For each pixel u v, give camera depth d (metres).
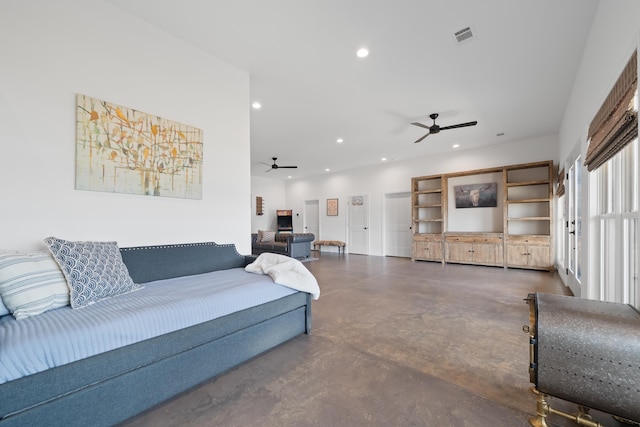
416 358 2.02
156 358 1.51
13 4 1.80
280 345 2.25
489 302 3.39
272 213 10.38
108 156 2.17
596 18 2.28
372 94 3.73
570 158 3.98
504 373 1.82
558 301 1.43
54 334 1.22
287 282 2.30
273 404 1.52
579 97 3.11
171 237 2.55
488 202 6.39
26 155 1.83
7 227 1.76
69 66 2.00
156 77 2.46
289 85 3.49
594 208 2.73
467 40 2.64
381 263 6.68
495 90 3.63
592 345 1.21
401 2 2.19
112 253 1.98
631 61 1.58
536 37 2.60
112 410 1.35
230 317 1.89
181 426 1.36
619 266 2.12
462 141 5.93
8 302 1.40
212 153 2.88
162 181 2.48
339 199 9.19
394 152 6.85
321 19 2.37
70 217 1.99
